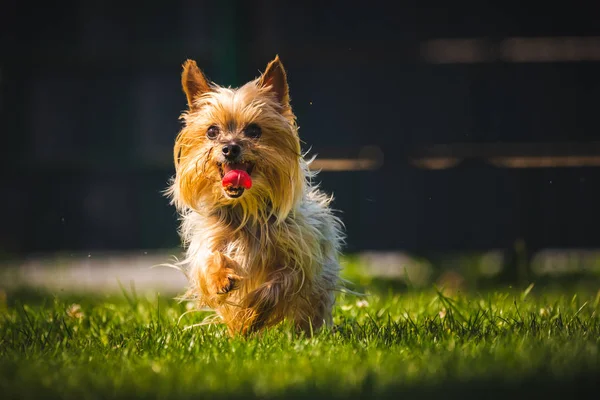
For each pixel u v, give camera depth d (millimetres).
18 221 12445
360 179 12219
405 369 4629
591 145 12070
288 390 4270
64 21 12492
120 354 5375
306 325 6328
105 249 12531
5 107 12453
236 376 4625
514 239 12117
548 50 12180
